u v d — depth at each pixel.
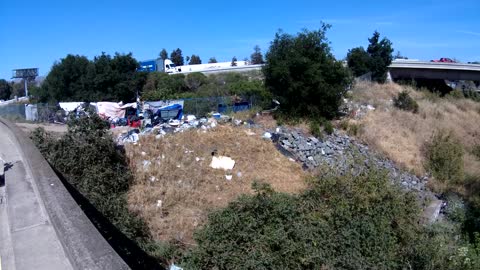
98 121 13.41
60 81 54.31
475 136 31.25
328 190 10.97
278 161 16.88
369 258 9.03
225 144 17.19
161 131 17.55
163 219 11.40
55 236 4.70
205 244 8.88
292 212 9.77
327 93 22.70
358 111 27.23
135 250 8.31
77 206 4.72
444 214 14.79
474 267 8.52
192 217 11.76
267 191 10.64
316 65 22.34
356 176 11.33
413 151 23.53
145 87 54.44
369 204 10.45
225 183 14.45
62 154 11.91
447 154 21.75
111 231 8.12
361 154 19.38
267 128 20.42
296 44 22.84
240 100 28.36
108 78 52.91
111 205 9.91
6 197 6.34
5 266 4.08
